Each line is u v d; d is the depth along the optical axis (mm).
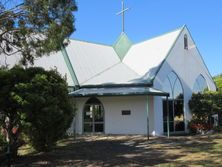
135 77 29328
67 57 30812
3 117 14969
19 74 14875
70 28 17453
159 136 26266
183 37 31906
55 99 14984
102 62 33031
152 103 27578
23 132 15359
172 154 17391
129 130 27812
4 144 16328
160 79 28703
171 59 30203
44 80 14953
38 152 17812
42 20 16922
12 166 15070
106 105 28625
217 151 17906
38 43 17859
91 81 29484
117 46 36250
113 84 28328
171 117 29531
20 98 14055
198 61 33125
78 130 28594
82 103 28891
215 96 30609
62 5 16938
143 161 15727
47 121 14688
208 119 30859
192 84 31984
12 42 18469
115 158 16578
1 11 17172
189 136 26328
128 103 28062
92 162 15688
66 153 17938
